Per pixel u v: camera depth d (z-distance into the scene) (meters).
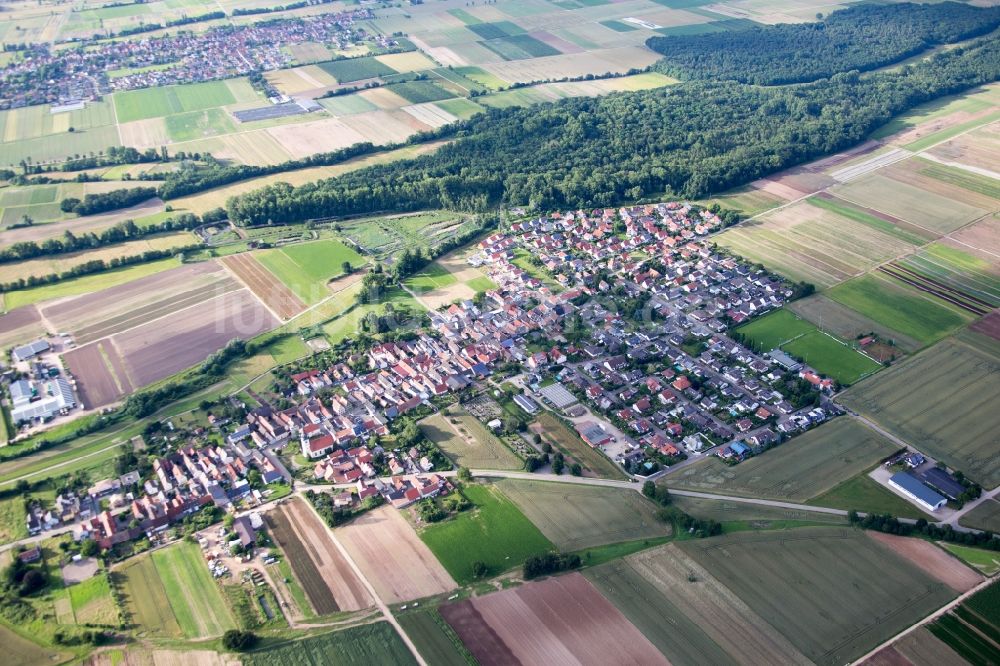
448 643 185.50
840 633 185.50
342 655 183.38
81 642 189.12
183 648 186.88
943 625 186.88
